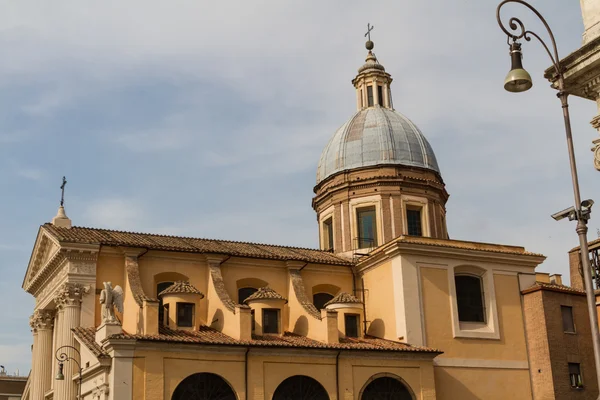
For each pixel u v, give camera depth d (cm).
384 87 5316
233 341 3341
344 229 4716
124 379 3075
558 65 1578
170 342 3188
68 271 3666
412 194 4738
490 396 3950
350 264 4309
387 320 3991
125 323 3562
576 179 1664
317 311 3797
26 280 4491
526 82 1770
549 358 4016
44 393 4069
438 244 4044
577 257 4669
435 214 4797
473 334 4012
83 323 3619
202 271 3956
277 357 3406
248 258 4056
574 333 4147
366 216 4738
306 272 4234
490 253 4162
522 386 4059
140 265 3809
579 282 4597
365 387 3541
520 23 1816
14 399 7069
